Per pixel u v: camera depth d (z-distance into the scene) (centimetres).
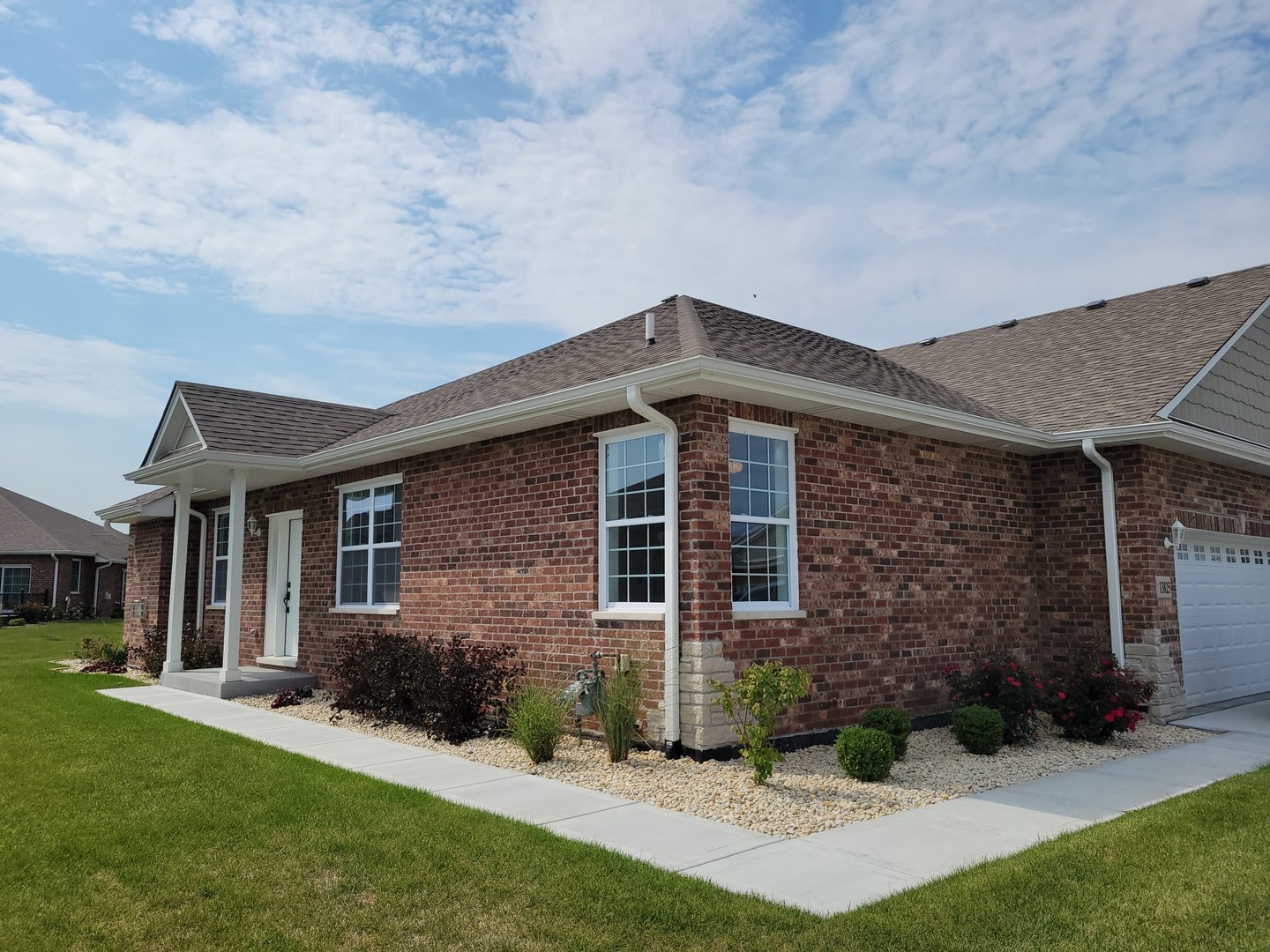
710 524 853
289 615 1535
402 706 1073
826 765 840
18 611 3644
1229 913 461
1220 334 1316
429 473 1204
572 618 969
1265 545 1457
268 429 1448
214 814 648
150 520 1945
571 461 988
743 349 930
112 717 1123
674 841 599
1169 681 1124
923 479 1091
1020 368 1485
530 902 480
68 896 491
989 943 425
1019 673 970
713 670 835
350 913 466
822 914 466
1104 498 1161
